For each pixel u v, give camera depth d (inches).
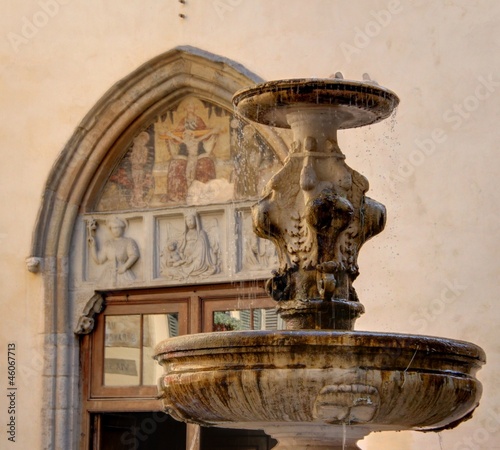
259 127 687.1
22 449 722.2
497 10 633.6
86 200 735.7
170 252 715.4
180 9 707.4
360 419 384.5
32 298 732.0
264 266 686.5
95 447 730.2
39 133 737.0
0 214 740.0
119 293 732.0
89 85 727.1
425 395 384.2
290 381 376.8
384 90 429.4
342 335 374.3
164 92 716.7
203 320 707.4
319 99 423.8
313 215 418.3
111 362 730.2
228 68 690.2
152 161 728.3
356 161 653.3
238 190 701.9
